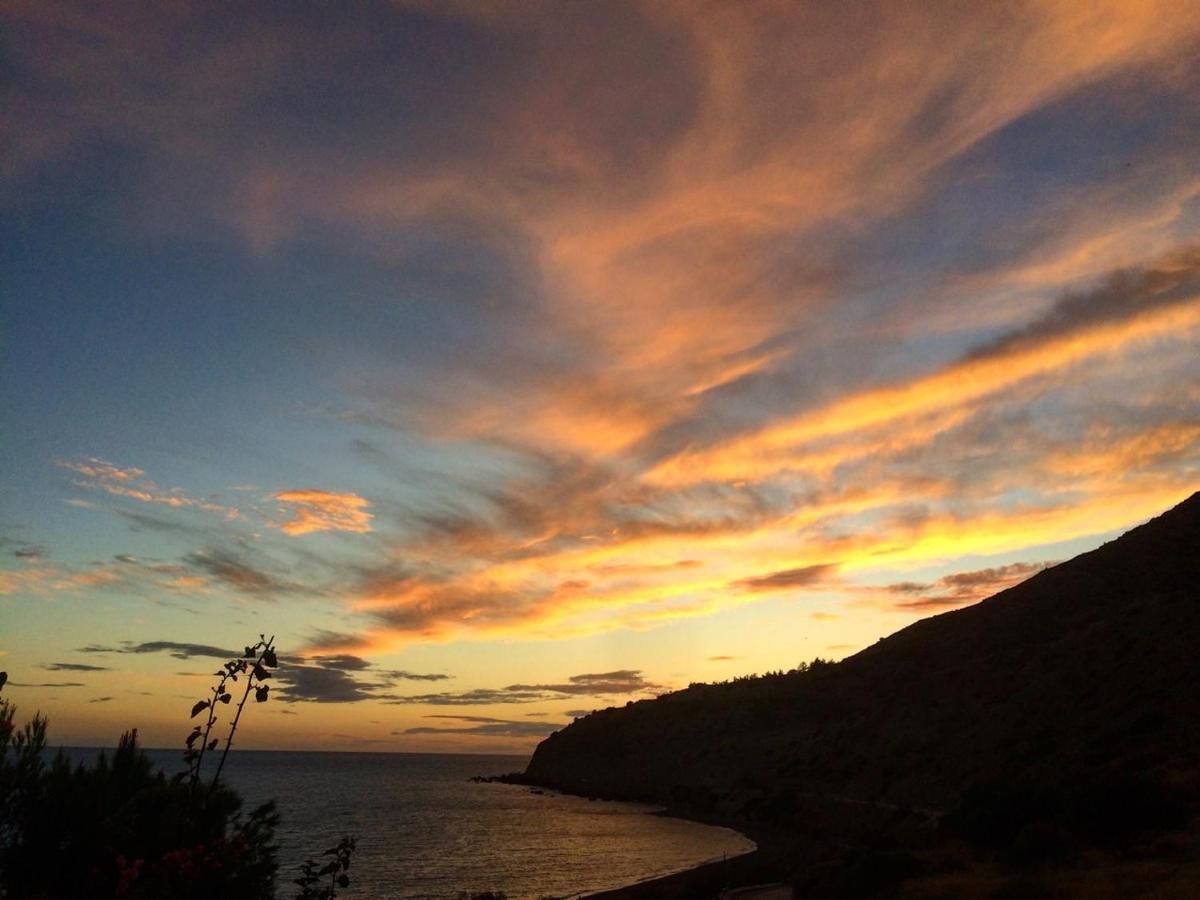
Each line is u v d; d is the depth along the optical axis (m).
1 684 7.72
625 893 45.81
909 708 78.62
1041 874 23.45
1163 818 26.69
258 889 9.16
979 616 95.94
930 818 50.94
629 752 150.12
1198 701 43.00
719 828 81.56
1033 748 51.19
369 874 55.66
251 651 8.95
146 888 8.19
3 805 8.81
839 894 29.66
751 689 142.38
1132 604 66.31
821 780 78.31
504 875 56.38
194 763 8.91
